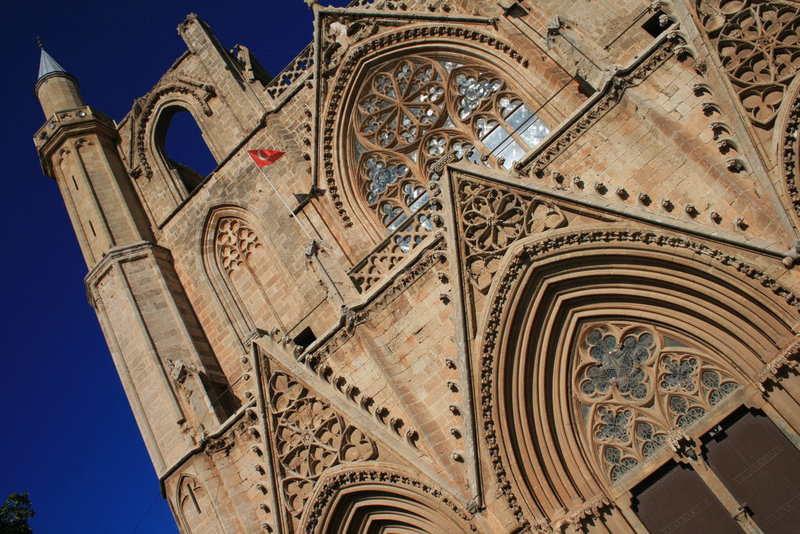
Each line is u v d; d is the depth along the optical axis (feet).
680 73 56.29
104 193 101.19
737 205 51.44
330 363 66.23
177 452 76.59
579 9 72.08
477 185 61.98
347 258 78.95
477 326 59.36
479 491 55.62
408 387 61.72
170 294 90.58
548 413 58.70
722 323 52.26
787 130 50.34
